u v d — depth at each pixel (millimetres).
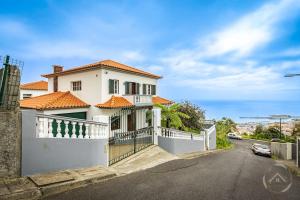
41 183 5426
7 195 4711
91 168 7395
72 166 7051
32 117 6113
